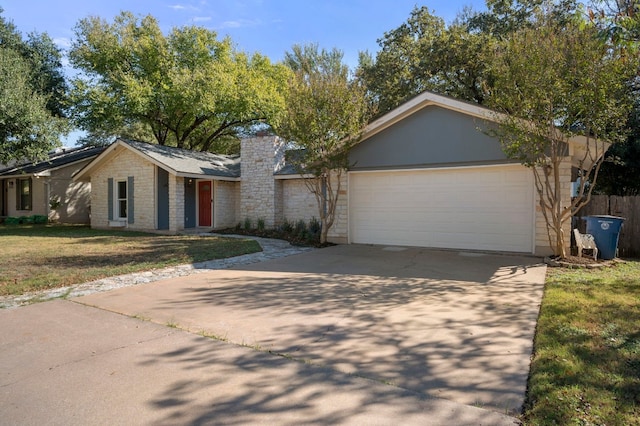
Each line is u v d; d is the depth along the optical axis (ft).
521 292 20.12
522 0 60.49
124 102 62.49
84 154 77.56
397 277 24.13
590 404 9.07
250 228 52.24
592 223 30.14
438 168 35.12
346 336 14.23
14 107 51.11
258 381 10.85
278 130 38.45
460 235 34.91
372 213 39.06
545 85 24.30
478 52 59.36
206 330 14.99
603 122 24.13
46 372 11.56
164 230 53.88
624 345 12.50
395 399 9.77
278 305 18.22
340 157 37.19
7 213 78.54
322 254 33.40
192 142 84.79
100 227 60.29
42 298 19.66
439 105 34.30
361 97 36.06
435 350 12.80
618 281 22.02
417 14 70.69
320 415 9.12
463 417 8.89
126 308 17.90
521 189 32.22
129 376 11.24
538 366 11.16
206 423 8.89
